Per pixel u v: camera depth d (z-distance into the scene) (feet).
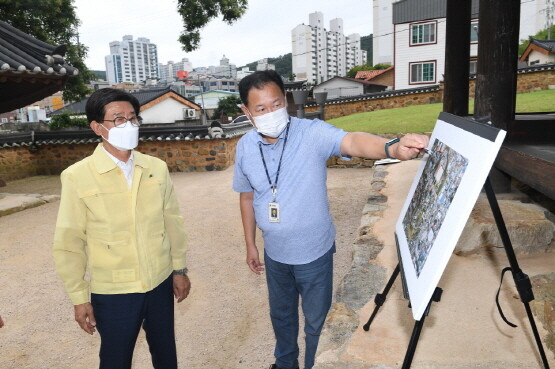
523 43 123.34
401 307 7.59
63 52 22.52
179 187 27.48
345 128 44.80
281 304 6.93
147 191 5.73
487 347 6.22
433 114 46.21
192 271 13.96
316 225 6.04
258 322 10.56
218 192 25.34
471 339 6.44
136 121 5.55
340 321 7.29
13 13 39.29
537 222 9.45
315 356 6.38
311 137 5.80
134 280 5.58
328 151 5.76
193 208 22.08
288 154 5.86
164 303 6.07
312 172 5.87
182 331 10.34
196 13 37.19
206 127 32.04
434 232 4.11
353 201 20.68
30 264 15.33
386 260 9.77
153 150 33.53
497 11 11.49
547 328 6.51
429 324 6.95
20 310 11.82
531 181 9.46
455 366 5.84
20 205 23.50
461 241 9.47
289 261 6.21
